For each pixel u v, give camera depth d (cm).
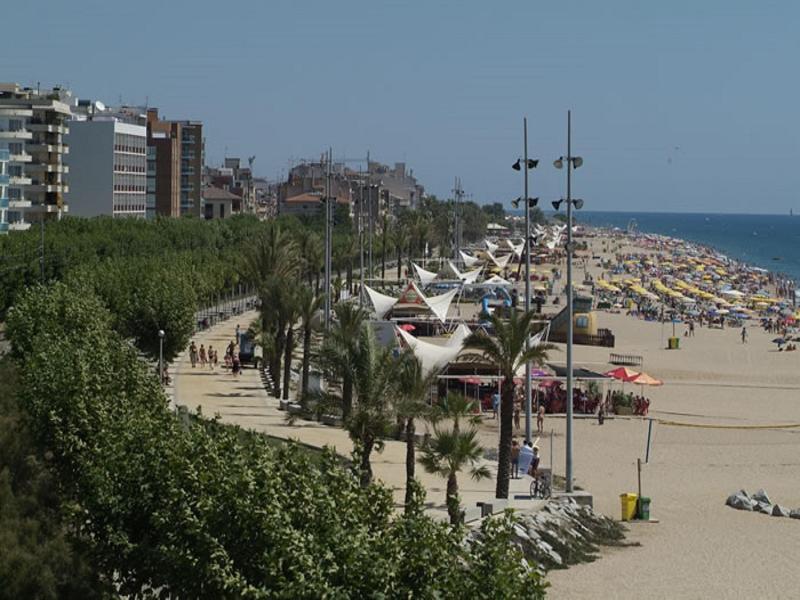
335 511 3466
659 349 16188
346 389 6322
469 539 5478
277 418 8500
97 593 4078
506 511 3594
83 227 16612
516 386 10269
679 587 5675
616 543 6494
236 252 18438
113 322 10000
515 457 7444
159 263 13525
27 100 19400
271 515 3422
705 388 12725
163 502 3916
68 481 4803
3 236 13138
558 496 6906
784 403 11900
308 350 9381
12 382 6216
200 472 3781
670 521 7044
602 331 16150
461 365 10212
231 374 11050
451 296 15475
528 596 3366
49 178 19375
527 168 8156
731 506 7481
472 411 9038
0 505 4403
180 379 10550
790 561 6209
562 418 10250
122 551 4016
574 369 11794
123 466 4119
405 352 6700
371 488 3681
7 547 4062
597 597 5469
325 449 3925
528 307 8062
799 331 19038
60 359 5444
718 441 9631
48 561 4053
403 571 3275
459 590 3256
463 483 6975
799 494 7888
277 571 3284
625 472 8288
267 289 9912
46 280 13025
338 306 8769
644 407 10644
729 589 5666
